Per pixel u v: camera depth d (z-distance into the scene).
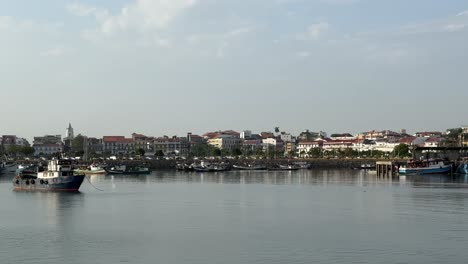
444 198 137.88
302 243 79.62
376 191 161.50
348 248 76.31
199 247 77.31
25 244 79.38
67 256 72.19
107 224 97.00
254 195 151.62
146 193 159.50
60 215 108.75
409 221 99.31
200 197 145.75
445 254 72.75
